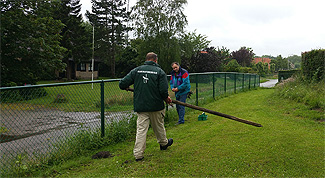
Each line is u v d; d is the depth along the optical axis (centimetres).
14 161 323
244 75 1478
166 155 365
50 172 321
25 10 1578
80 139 400
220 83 1083
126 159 359
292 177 282
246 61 4822
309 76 895
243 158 337
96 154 379
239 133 455
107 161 355
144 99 347
